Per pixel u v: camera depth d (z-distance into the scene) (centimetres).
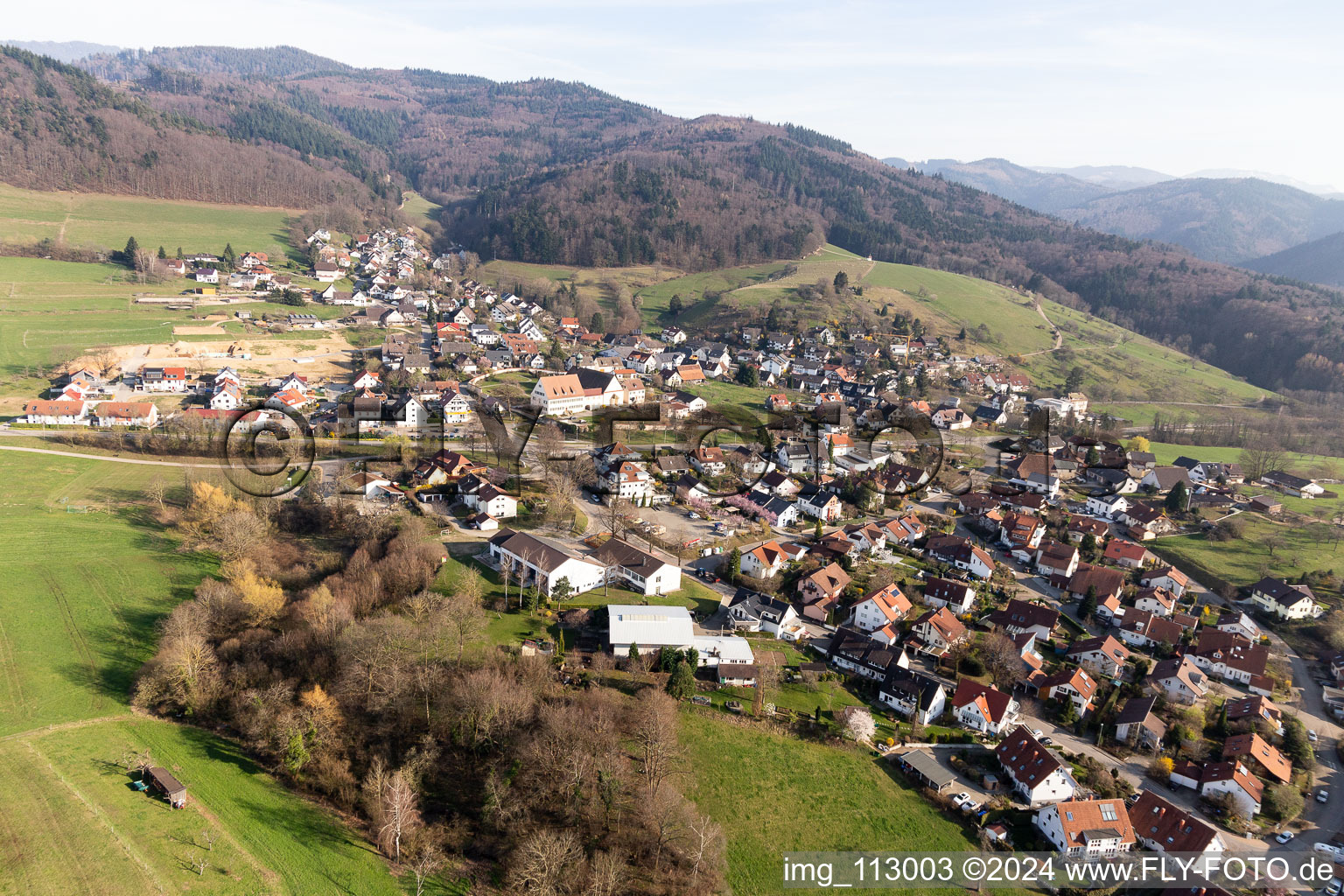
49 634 9112
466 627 9194
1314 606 12962
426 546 11156
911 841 7581
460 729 7750
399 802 6750
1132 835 7838
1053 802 7894
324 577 10725
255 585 9700
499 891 6456
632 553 11781
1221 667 11394
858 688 10106
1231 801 8562
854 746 8794
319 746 7581
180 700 8069
